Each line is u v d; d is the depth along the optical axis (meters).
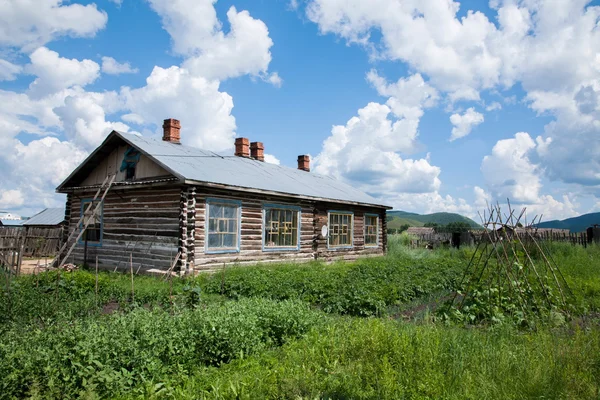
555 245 20.53
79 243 18.22
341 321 7.88
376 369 5.21
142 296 10.15
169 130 18.94
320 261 19.27
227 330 6.20
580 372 5.05
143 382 5.04
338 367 5.33
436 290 12.30
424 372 5.03
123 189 16.23
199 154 18.22
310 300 10.45
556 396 4.59
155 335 5.76
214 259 14.54
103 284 11.24
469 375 4.93
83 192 18.69
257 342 6.52
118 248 16.25
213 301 9.87
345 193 23.36
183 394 4.79
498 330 7.00
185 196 13.85
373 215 24.52
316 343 6.33
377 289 10.84
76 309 8.59
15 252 13.41
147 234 15.11
